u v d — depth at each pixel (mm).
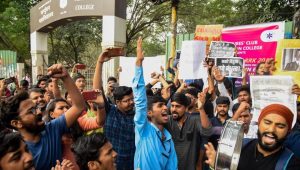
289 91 2949
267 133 2145
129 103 3699
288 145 2799
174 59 7668
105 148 2068
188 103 3891
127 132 3693
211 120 4273
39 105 4301
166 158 3191
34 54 15203
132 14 22734
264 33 6883
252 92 3123
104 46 10547
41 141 2510
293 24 7023
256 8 14789
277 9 12594
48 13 13359
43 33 15211
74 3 11586
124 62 8672
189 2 21625
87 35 22750
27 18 20109
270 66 5141
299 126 3029
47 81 5266
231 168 2123
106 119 3676
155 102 3342
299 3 11906
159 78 5293
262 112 2229
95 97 3260
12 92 6828
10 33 20438
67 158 2762
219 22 21719
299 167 2105
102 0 10562
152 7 22156
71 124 2752
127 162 3670
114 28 10289
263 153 2223
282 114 2121
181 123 3816
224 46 5633
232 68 5461
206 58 5410
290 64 4465
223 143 2215
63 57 24953
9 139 1760
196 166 3777
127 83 8609
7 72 16391
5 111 2385
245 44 7172
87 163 2049
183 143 3754
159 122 3326
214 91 5254
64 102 3547
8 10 19141
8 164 1757
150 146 3133
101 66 3504
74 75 5699
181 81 6574
